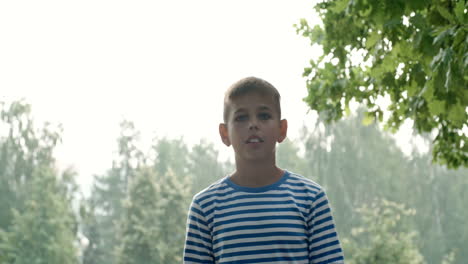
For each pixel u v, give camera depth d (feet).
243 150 8.13
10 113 197.06
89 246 214.69
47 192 180.04
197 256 8.30
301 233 7.98
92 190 243.60
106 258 213.66
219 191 8.36
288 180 8.32
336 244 8.13
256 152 8.07
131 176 241.35
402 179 207.00
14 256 168.86
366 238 159.63
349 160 208.85
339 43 25.20
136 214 180.55
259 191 8.15
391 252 96.27
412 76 16.98
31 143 199.00
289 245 7.88
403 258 96.37
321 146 214.90
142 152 246.27
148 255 169.17
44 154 201.26
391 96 20.98
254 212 8.02
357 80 24.67
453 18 13.88
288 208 8.04
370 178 207.31
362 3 15.21
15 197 195.11
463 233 201.57
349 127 213.87
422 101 19.16
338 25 24.61
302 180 8.41
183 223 178.19
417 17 14.03
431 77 14.71
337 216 204.64
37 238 172.14
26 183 197.77
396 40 15.79
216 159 252.62
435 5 15.12
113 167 242.78
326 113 25.94
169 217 176.55
